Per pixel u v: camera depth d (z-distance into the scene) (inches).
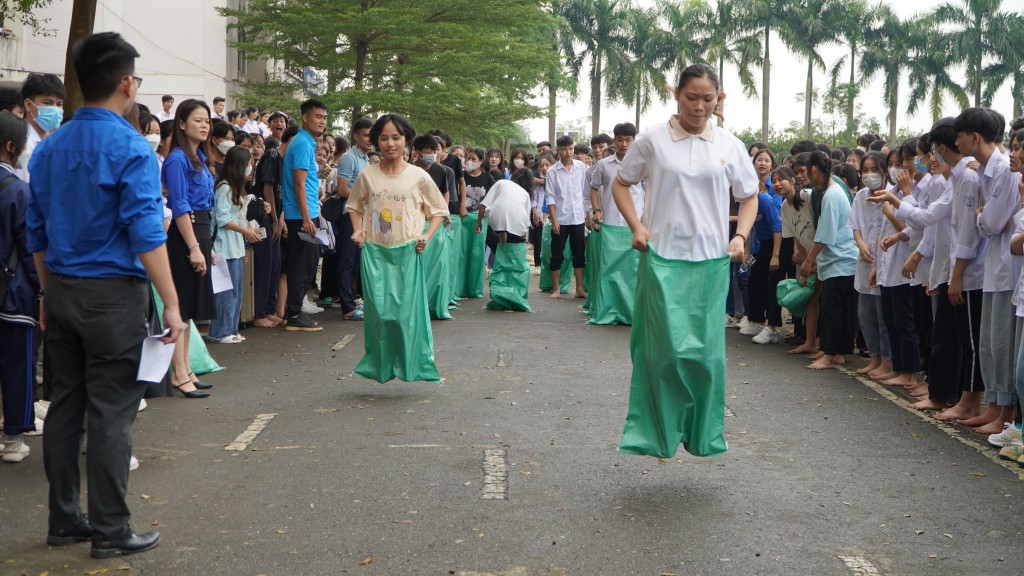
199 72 1143.0
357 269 472.7
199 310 282.0
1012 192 237.5
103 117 162.1
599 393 298.5
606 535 179.6
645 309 200.1
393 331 285.1
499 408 277.1
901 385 315.0
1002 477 218.4
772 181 410.3
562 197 544.1
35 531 177.3
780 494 204.8
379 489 203.6
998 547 176.9
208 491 201.2
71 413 168.7
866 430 259.0
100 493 164.9
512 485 207.6
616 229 438.6
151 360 165.2
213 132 370.0
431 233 287.1
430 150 452.1
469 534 178.9
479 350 373.1
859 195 330.0
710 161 197.6
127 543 167.3
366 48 1256.8
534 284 645.3
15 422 214.4
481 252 557.3
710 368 199.0
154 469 215.8
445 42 1291.8
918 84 2252.7
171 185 268.5
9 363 213.0
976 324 262.4
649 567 165.3
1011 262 241.1
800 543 177.3
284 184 415.5
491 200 499.5
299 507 192.1
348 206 286.2
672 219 198.1
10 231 206.7
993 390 249.0
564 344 388.8
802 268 366.0
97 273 161.3
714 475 217.3
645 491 205.5
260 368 330.0
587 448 237.3
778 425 263.4
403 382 311.1
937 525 187.6
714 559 169.2
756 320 417.4
